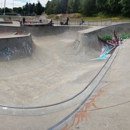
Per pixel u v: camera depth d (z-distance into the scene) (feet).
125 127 15.28
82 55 63.72
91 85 28.78
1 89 35.86
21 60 51.47
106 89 23.85
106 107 18.80
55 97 32.68
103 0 172.14
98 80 29.63
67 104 25.61
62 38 97.50
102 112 17.89
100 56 63.87
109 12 171.22
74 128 15.83
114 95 21.58
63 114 23.31
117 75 28.78
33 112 24.27
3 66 45.60
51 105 25.75
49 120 22.26
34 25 96.43
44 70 51.01
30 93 35.76
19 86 38.81
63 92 34.83
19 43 53.57
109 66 34.06
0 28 96.73
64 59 62.44
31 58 55.31
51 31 100.17
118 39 79.92
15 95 34.06
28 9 384.88
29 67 50.60
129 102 19.44
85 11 195.11
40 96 34.04
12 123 21.90
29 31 95.66
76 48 68.28
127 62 35.17
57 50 73.10
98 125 15.85
